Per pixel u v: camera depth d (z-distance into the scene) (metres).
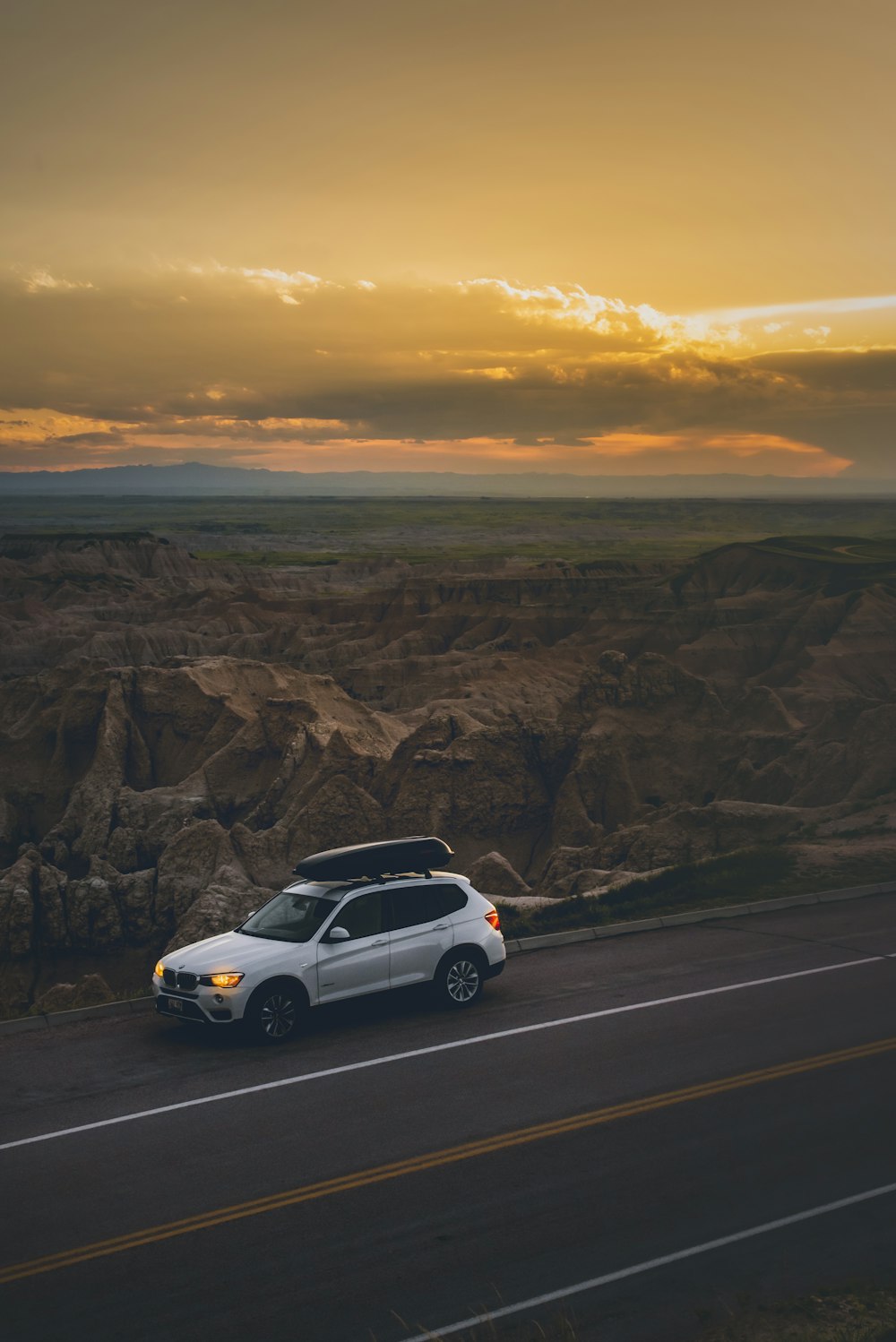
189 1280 10.37
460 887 18.62
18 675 118.38
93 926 51.47
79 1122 13.89
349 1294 10.12
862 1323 9.41
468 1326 9.63
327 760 63.00
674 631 104.25
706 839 46.78
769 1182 11.99
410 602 139.75
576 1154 12.72
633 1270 10.42
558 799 58.97
